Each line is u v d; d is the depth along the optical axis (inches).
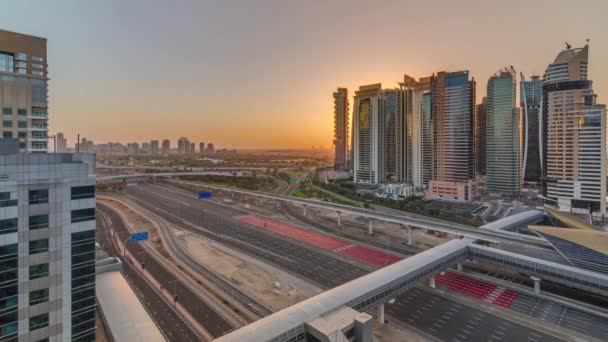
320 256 4874.5
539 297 3511.3
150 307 3329.2
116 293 3171.8
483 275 4057.6
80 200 2196.1
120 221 6998.0
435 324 2997.0
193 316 3154.5
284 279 4042.8
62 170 2110.0
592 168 7155.5
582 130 7253.9
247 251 5093.5
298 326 2349.9
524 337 2790.4
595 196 7135.8
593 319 3075.8
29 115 4515.3
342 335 2229.3
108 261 3831.2
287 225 6776.6
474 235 4886.8
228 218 7416.3
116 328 2615.7
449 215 7347.4
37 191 2014.0
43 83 4798.2
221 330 2918.3
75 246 2178.9
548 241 4188.0
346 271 4298.7
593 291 3307.1
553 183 7726.4
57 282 2097.7
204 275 4138.8
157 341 2492.6
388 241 5629.9
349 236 5944.9
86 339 2247.8
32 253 2001.7
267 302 3442.4
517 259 3779.5
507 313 3189.0
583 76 7504.9
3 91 4306.1
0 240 1881.2
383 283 2997.0
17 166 1948.8
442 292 3624.5
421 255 3769.7
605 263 3631.9
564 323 3011.8
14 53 4658.0
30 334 2007.9
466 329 2918.3
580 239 3959.2
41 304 2041.1
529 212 6501.0
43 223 2039.9
